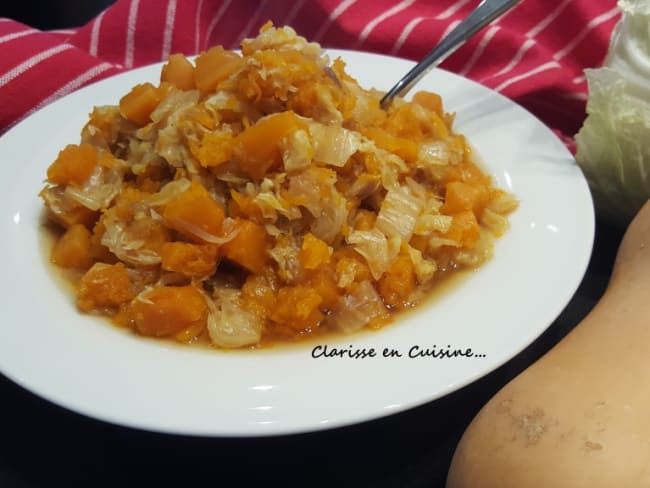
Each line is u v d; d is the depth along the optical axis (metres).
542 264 0.35
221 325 0.32
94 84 0.49
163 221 0.36
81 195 0.38
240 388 0.29
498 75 0.54
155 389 0.29
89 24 0.59
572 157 0.41
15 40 0.52
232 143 0.36
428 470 0.31
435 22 0.55
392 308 0.34
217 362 0.31
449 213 0.38
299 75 0.38
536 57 0.54
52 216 0.38
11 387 0.34
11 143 0.43
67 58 0.52
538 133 0.43
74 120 0.46
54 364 0.30
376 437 0.32
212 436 0.27
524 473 0.26
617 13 0.55
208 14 0.62
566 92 0.51
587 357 0.29
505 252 0.36
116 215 0.37
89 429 0.32
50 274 0.36
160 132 0.38
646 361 0.28
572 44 0.56
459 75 0.51
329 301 0.34
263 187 0.36
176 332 0.32
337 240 0.36
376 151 0.38
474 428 0.28
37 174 0.41
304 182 0.36
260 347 0.32
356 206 0.38
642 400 0.27
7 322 0.32
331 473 0.30
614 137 0.41
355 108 0.40
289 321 0.33
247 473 0.30
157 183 0.39
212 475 0.30
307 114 0.38
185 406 0.28
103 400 0.28
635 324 0.30
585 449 0.25
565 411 0.27
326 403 0.28
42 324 0.32
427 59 0.47
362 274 0.34
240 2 0.62
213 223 0.34
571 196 0.39
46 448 0.31
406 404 0.28
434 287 0.35
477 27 0.46
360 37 0.56
